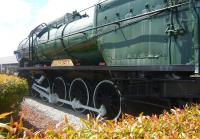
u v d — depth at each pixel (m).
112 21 9.91
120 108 9.53
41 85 16.41
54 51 14.86
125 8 9.33
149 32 8.16
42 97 16.33
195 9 6.67
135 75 8.68
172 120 3.71
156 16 7.94
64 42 13.58
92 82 11.69
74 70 11.92
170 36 7.44
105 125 3.40
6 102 8.73
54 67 13.66
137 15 8.73
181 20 7.17
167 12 7.58
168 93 7.43
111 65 9.88
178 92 7.19
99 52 11.14
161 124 3.54
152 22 8.07
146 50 8.26
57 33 14.60
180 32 7.16
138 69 8.10
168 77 7.56
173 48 7.36
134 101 8.75
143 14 8.23
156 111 8.17
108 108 10.37
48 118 10.81
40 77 16.53
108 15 10.15
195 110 4.27
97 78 11.09
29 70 17.44
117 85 9.42
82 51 12.38
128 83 9.05
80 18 13.93
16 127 2.76
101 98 10.62
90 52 11.87
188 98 7.04
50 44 15.13
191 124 3.61
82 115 11.48
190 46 6.93
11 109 9.02
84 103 12.09
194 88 6.85
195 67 6.58
